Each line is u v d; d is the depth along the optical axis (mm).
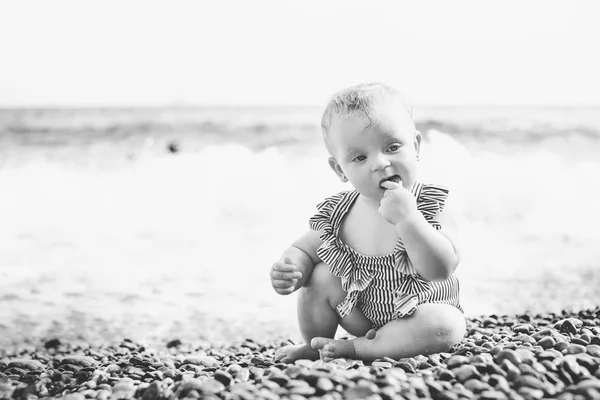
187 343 4207
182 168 12500
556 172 11094
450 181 10406
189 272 6328
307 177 11344
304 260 2570
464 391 1905
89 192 10836
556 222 7926
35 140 15906
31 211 9594
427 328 2346
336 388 1930
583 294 4961
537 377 1976
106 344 4203
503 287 5281
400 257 2371
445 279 2301
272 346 3852
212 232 8180
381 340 2406
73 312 5078
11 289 5781
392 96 2377
